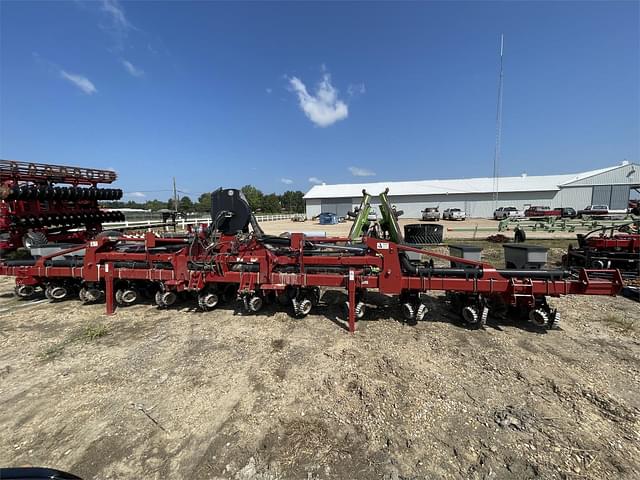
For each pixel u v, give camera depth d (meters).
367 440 2.34
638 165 37.62
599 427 2.44
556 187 40.44
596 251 7.96
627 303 5.32
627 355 3.54
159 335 4.18
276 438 2.37
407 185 49.38
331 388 2.98
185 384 3.06
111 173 14.35
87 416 2.62
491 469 2.08
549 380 3.07
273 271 4.75
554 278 4.11
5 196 9.59
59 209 11.67
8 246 9.95
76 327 4.47
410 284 4.30
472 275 4.24
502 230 16.33
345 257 4.46
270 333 4.21
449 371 3.25
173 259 4.88
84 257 5.18
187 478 2.04
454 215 36.72
